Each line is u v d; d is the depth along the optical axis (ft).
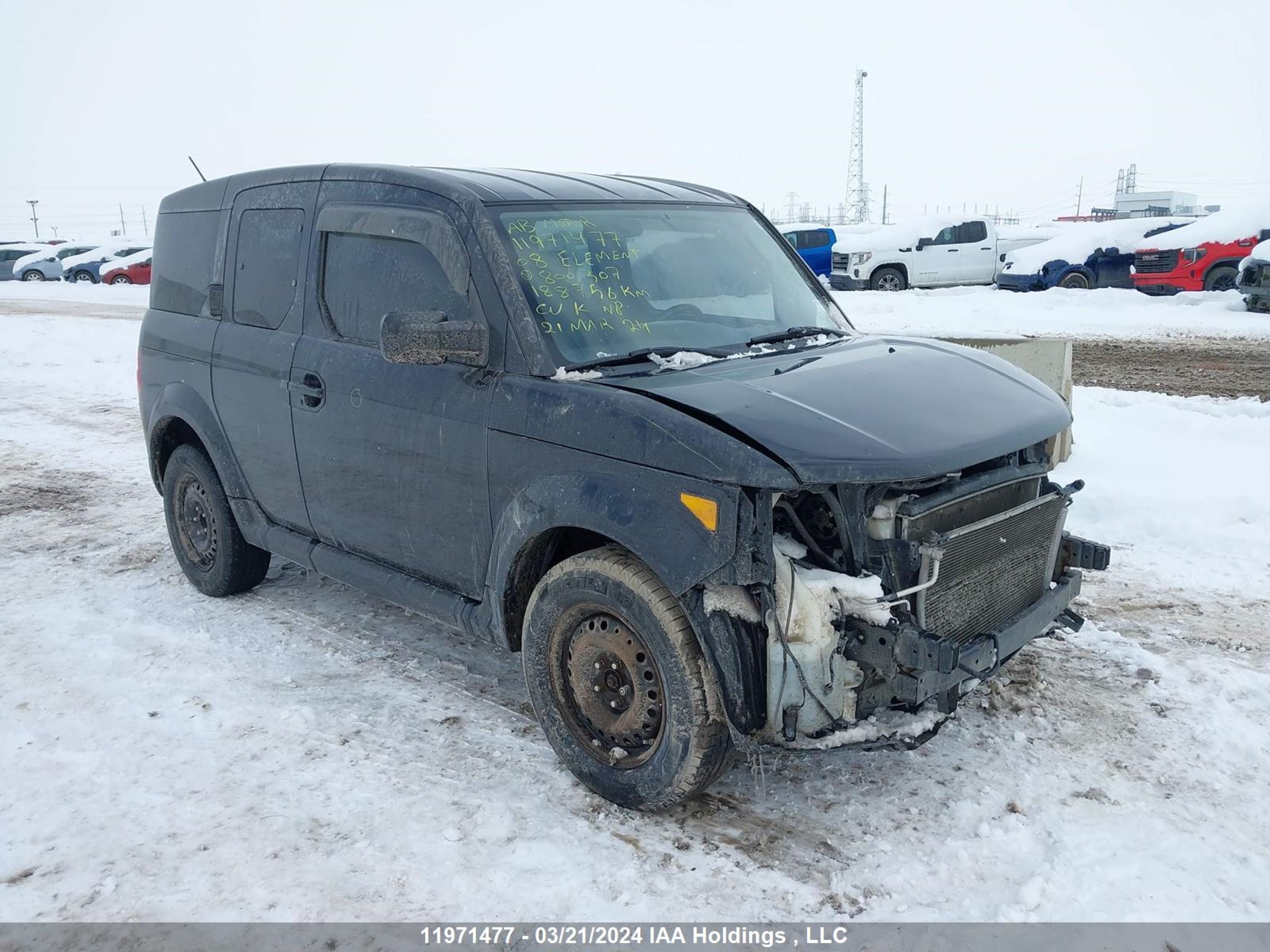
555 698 12.28
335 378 14.48
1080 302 65.51
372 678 15.38
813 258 89.25
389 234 13.87
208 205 17.83
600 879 10.54
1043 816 11.44
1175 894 10.11
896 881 10.42
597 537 12.55
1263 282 57.06
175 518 19.04
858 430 10.64
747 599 10.44
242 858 11.01
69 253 124.16
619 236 13.69
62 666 15.83
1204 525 20.61
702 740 10.80
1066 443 24.88
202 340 17.30
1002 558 12.01
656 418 10.75
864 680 10.71
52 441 32.24
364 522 14.62
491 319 12.50
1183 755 12.65
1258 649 15.53
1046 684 14.52
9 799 12.20
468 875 10.65
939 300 69.10
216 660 16.02
